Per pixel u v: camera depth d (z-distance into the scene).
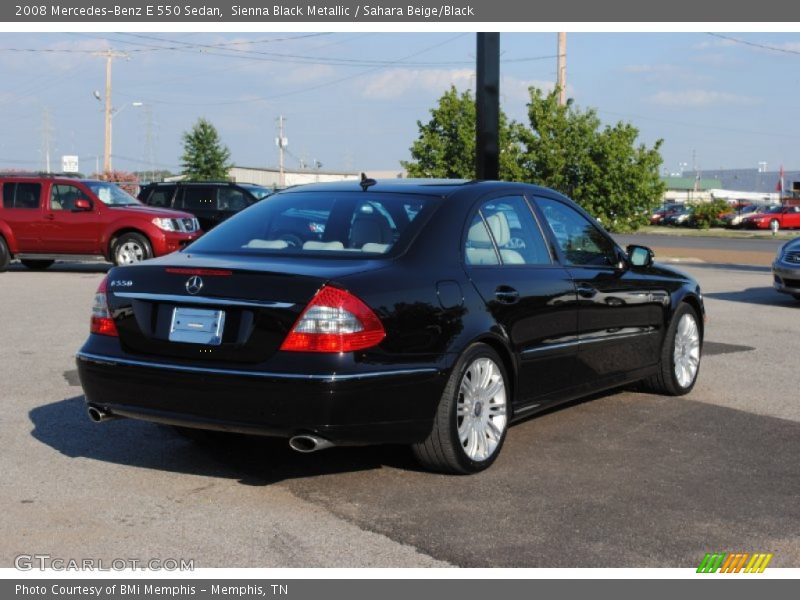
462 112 28.05
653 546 4.29
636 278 6.88
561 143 28.73
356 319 4.64
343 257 5.08
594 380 6.41
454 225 5.40
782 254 14.29
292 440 4.62
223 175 68.69
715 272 22.00
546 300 5.80
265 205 5.80
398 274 4.93
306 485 5.10
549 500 4.89
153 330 4.91
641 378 7.06
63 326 10.77
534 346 5.71
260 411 4.59
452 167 28.02
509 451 5.83
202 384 4.68
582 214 6.62
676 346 7.44
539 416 6.78
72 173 20.17
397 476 5.28
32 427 6.23
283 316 4.62
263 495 4.93
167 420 4.87
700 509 4.80
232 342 4.70
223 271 4.78
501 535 4.39
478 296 5.29
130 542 4.26
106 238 18.34
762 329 11.52
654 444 6.05
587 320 6.23
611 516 4.67
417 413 4.91
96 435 6.05
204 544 4.25
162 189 22.97
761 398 7.49
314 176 85.31
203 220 22.48
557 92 29.06
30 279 17.11
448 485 5.12
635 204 29.05
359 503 4.81
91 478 5.16
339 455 5.68
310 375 4.53
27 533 4.35
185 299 4.82
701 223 61.44
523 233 5.94
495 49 13.16
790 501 4.95
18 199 18.66
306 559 4.09
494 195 5.83
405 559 4.10
